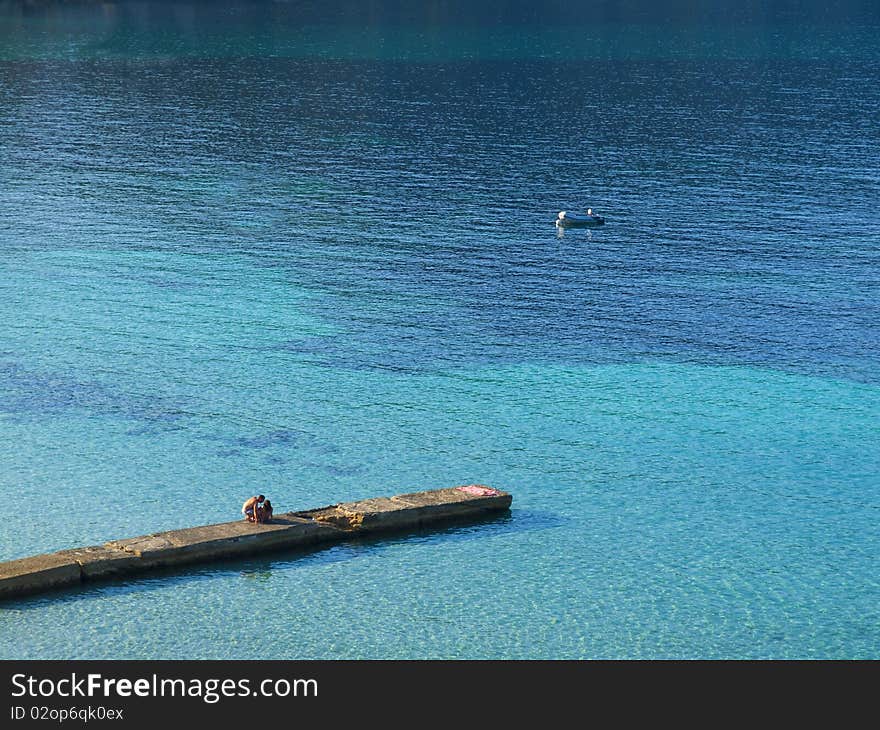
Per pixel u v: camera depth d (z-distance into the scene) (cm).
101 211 9119
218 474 5088
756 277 7769
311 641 3906
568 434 5566
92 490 4909
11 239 8362
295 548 4419
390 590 4219
